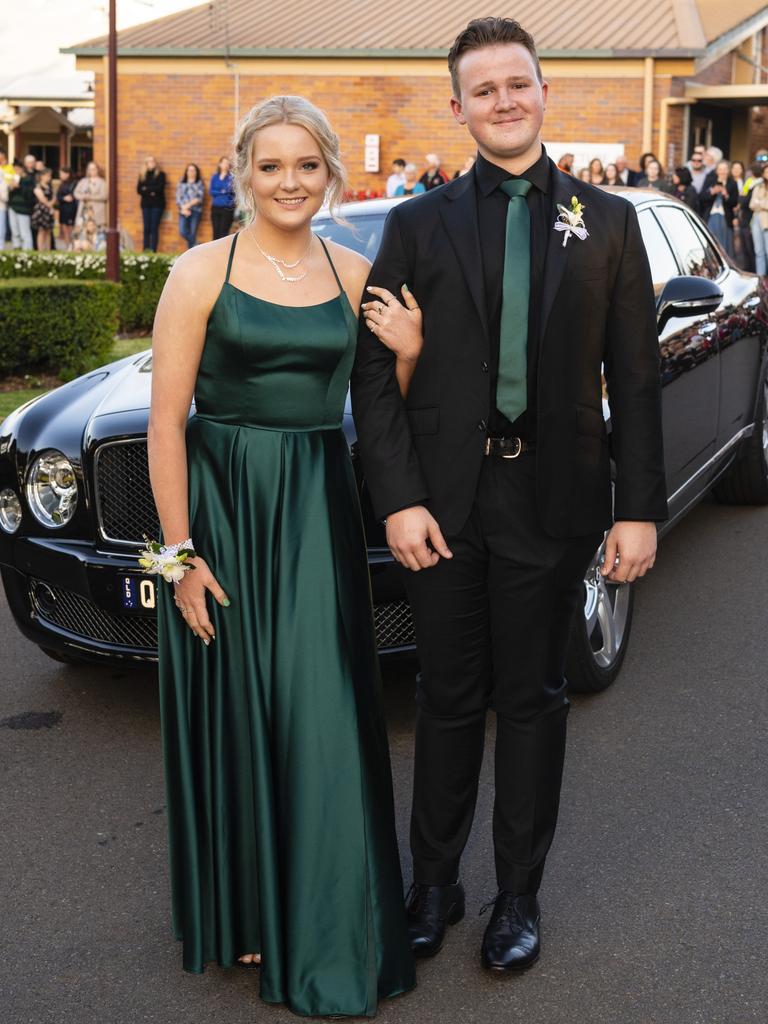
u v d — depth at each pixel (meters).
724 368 5.34
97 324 9.56
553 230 2.47
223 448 2.56
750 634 4.67
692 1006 2.51
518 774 2.69
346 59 19.14
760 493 6.37
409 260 2.54
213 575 2.56
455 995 2.58
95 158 20.30
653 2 19.45
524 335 2.48
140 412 3.73
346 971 2.52
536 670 2.64
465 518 2.55
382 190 19.39
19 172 20.17
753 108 21.02
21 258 13.42
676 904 2.89
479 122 2.45
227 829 2.61
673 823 3.27
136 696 4.25
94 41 20.22
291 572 2.54
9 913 2.92
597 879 3.01
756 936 2.76
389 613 3.58
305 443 2.57
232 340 2.49
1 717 4.07
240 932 2.64
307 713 2.54
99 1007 2.57
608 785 3.49
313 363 2.53
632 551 2.60
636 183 16.17
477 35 2.45
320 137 2.46
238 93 19.69
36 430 3.93
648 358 2.55
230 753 2.60
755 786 3.47
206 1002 2.58
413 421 2.58
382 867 2.57
